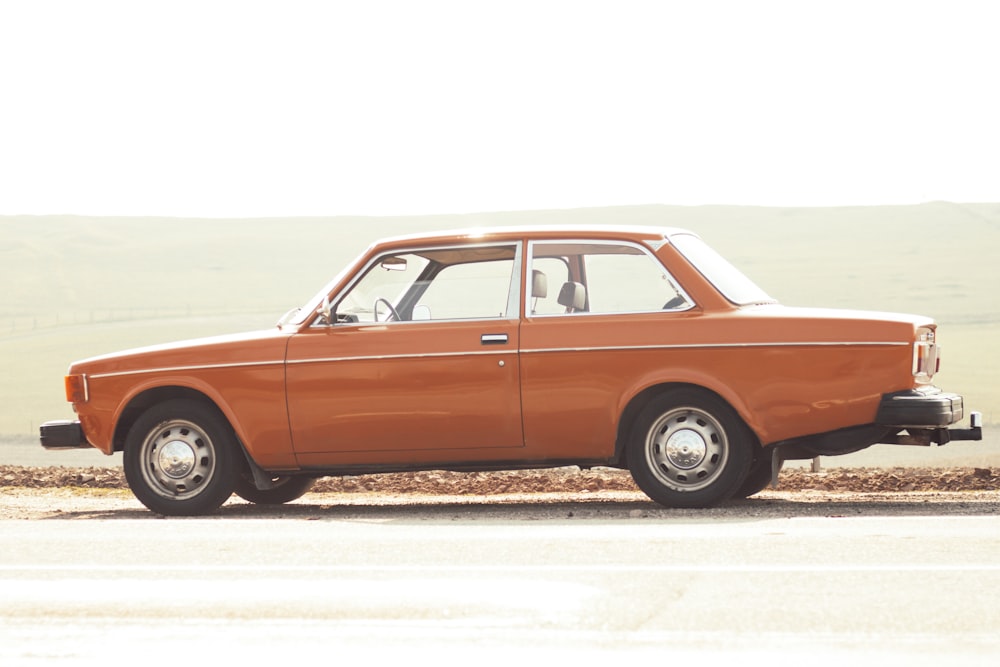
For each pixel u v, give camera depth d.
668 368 10.02
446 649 5.33
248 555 7.87
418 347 10.44
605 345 10.13
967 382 114.19
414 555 7.76
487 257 10.61
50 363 143.62
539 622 5.80
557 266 10.64
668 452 10.08
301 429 10.66
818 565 7.13
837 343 9.82
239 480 11.87
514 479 16.12
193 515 10.91
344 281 10.82
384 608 6.16
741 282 10.71
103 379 11.17
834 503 10.62
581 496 13.26
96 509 12.01
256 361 10.74
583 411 10.17
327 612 6.09
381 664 5.10
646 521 9.39
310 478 12.56
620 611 5.99
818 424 9.87
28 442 90.50
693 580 6.74
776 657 5.10
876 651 5.18
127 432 11.45
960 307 167.50
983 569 6.96
